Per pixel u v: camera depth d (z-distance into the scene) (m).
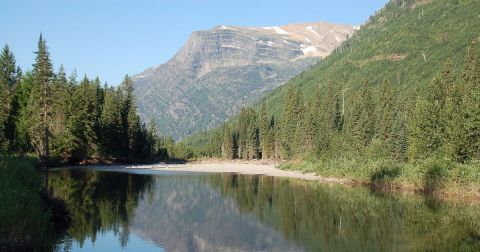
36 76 71.69
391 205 36.31
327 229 27.52
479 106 46.66
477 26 175.00
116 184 50.53
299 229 27.73
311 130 104.94
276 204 38.12
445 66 68.38
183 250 22.36
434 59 166.00
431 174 44.66
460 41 168.88
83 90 86.62
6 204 17.70
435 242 23.58
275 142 131.88
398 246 22.89
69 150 78.75
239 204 38.38
